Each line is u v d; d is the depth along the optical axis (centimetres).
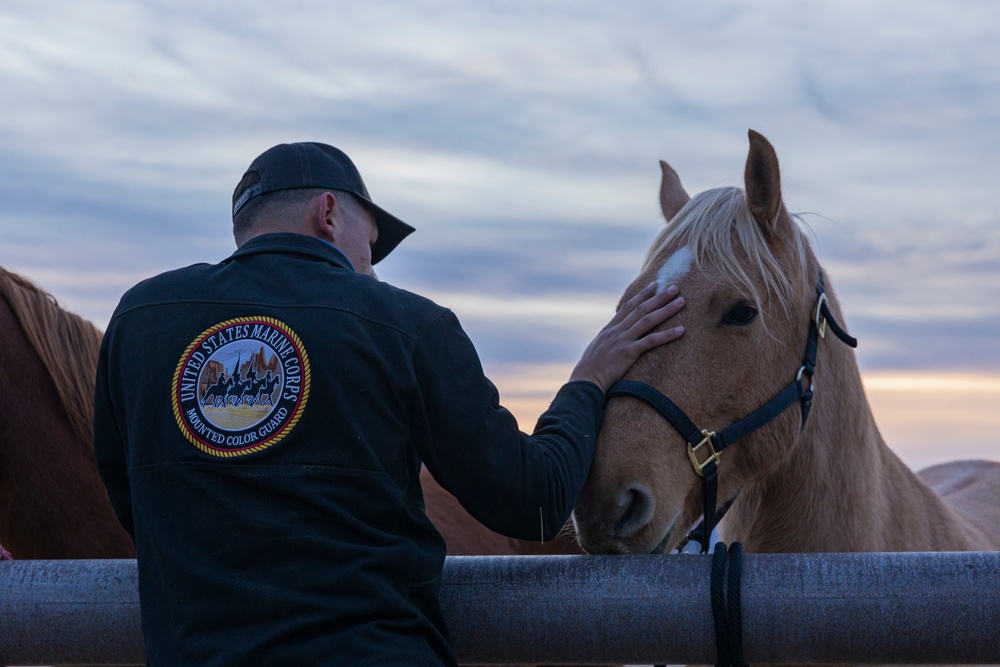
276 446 118
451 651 125
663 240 196
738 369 182
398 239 163
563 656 136
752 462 190
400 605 118
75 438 218
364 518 120
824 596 128
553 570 137
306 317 124
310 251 136
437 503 310
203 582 116
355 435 120
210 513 118
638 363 177
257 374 122
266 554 116
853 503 211
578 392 163
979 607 124
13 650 140
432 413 125
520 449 131
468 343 132
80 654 139
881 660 129
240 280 131
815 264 210
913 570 127
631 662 136
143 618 122
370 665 110
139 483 124
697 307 181
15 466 211
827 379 209
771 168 191
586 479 164
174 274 137
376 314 126
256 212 144
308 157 147
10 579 140
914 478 253
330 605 113
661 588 132
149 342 129
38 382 216
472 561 140
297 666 111
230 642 113
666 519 168
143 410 125
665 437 171
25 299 219
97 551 215
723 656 131
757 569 132
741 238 190
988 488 338
